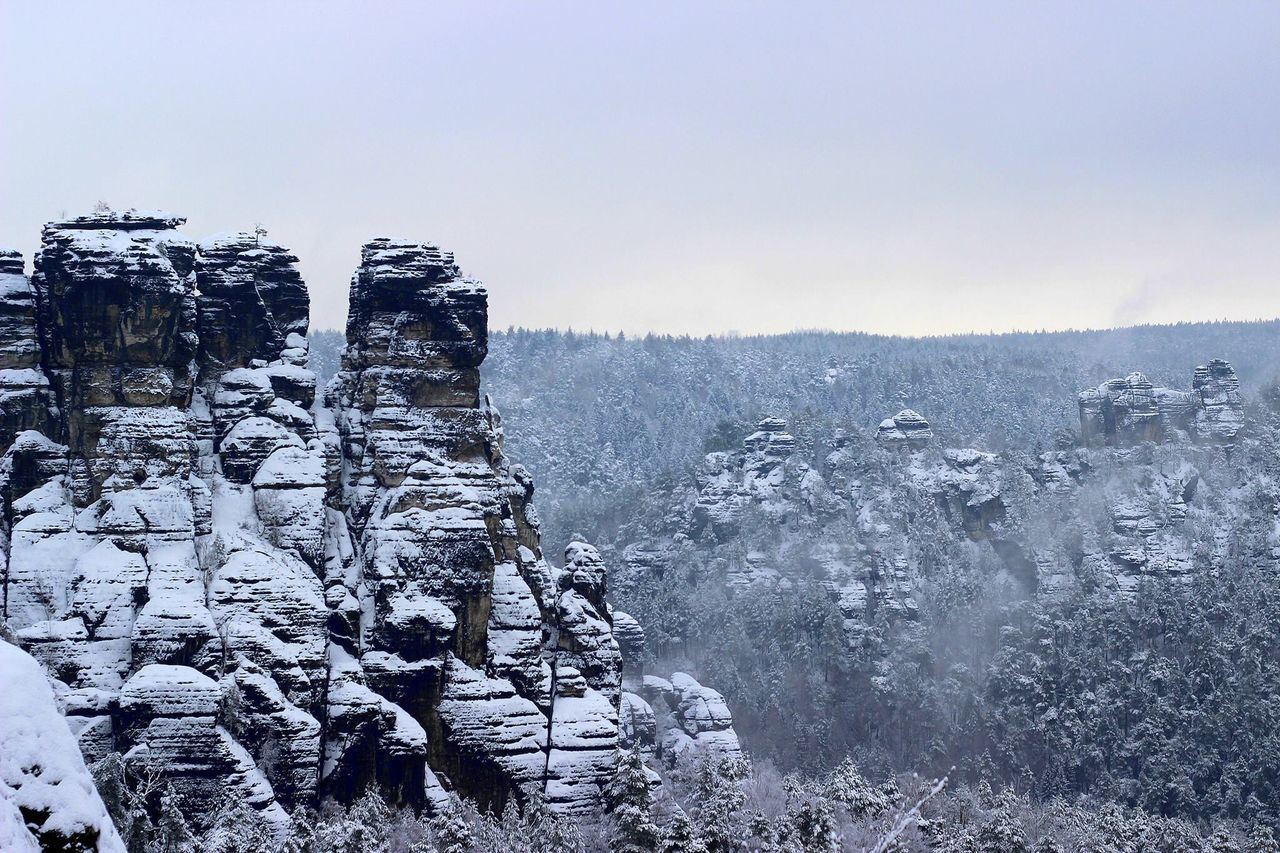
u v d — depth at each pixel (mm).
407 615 161375
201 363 170250
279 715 147750
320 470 167000
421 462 169625
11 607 151125
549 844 142625
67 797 27438
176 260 164375
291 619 154750
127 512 154500
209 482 164000
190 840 125938
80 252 158500
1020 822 174750
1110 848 174375
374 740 155000
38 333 161625
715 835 144625
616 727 168125
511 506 185000
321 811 149750
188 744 141750
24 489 157375
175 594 150250
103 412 158750
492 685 164000
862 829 158750
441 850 140875
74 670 146750
